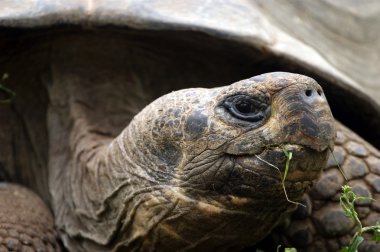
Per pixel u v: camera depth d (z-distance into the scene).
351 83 5.48
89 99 5.67
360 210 4.92
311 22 6.26
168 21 4.98
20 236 5.05
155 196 4.26
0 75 5.79
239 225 4.18
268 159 3.92
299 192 4.05
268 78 4.00
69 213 5.26
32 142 5.90
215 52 5.39
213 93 4.19
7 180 5.98
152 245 4.42
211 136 4.06
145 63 5.74
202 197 4.13
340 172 4.95
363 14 7.04
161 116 4.29
